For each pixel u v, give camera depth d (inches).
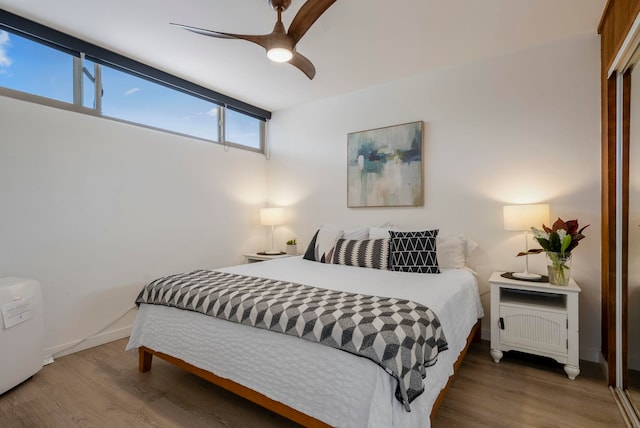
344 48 102.9
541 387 77.7
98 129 105.7
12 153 88.1
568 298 82.4
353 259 109.0
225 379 66.9
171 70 119.1
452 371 65.6
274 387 59.2
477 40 98.3
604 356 85.9
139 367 87.2
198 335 71.9
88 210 103.2
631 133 73.4
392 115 129.6
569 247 85.3
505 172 106.8
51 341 94.7
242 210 156.2
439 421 64.6
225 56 108.8
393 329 50.8
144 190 118.0
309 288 74.7
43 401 72.4
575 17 86.5
